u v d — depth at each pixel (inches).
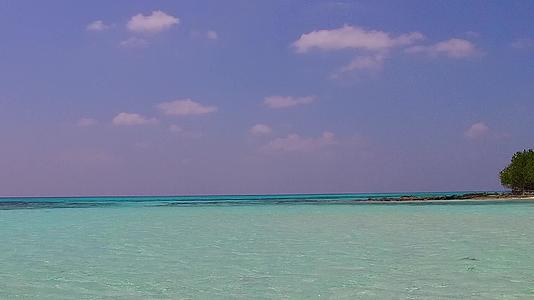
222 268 579.2
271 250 725.9
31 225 1234.6
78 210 2197.3
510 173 3543.3
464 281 489.1
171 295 448.5
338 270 558.3
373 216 1493.6
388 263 600.1
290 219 1412.4
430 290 453.1
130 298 438.3
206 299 432.5
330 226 1136.8
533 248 709.9
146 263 619.2
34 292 462.9
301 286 479.2
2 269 581.0
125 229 1104.8
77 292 462.3
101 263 621.0
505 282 482.3
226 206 2677.2
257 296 441.4
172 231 1045.8
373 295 438.6
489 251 684.7
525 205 2134.6
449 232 944.9
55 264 614.9
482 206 2084.2
